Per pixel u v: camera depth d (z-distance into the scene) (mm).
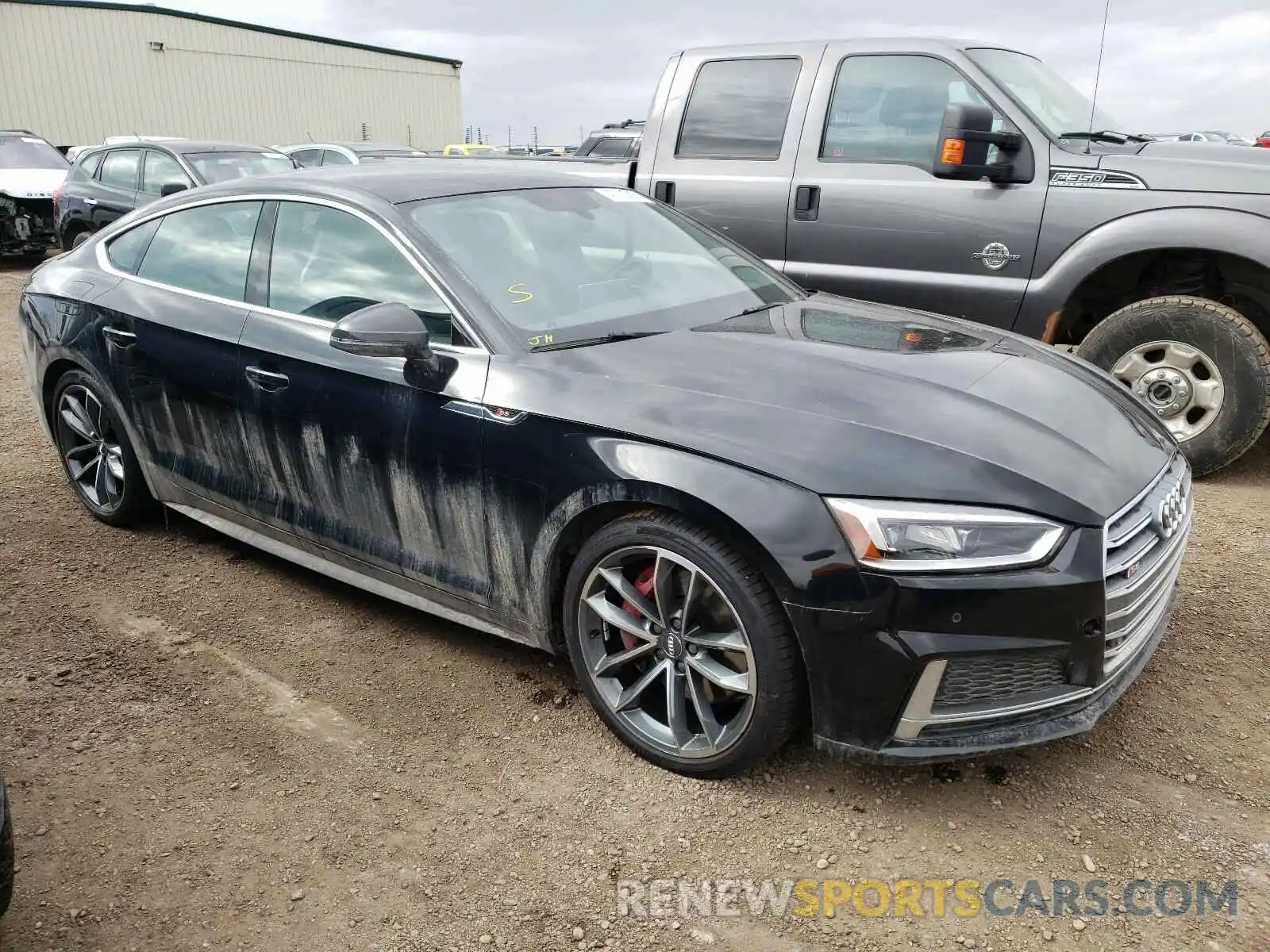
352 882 2393
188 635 3588
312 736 2982
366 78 36500
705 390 2693
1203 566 4012
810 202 5535
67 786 2750
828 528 2355
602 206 3826
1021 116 4996
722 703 2742
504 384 2893
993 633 2307
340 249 3395
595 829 2566
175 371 3822
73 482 4656
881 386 2701
